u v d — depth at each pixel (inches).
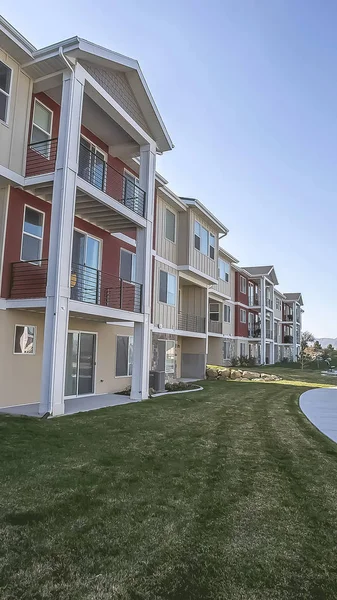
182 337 826.2
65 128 359.3
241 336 1262.3
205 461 221.8
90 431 281.4
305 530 142.8
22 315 376.8
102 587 105.9
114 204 425.1
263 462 223.9
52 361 330.0
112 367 520.7
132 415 351.3
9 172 355.9
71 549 123.9
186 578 111.4
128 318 444.1
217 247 837.2
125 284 546.3
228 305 1159.0
